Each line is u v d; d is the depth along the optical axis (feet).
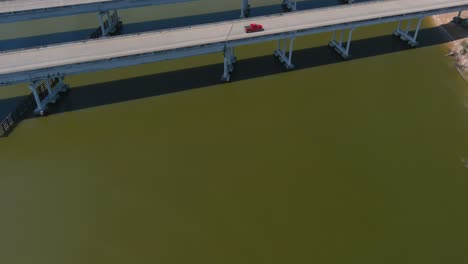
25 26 246.06
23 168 149.69
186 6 266.36
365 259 119.03
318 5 269.23
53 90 180.45
